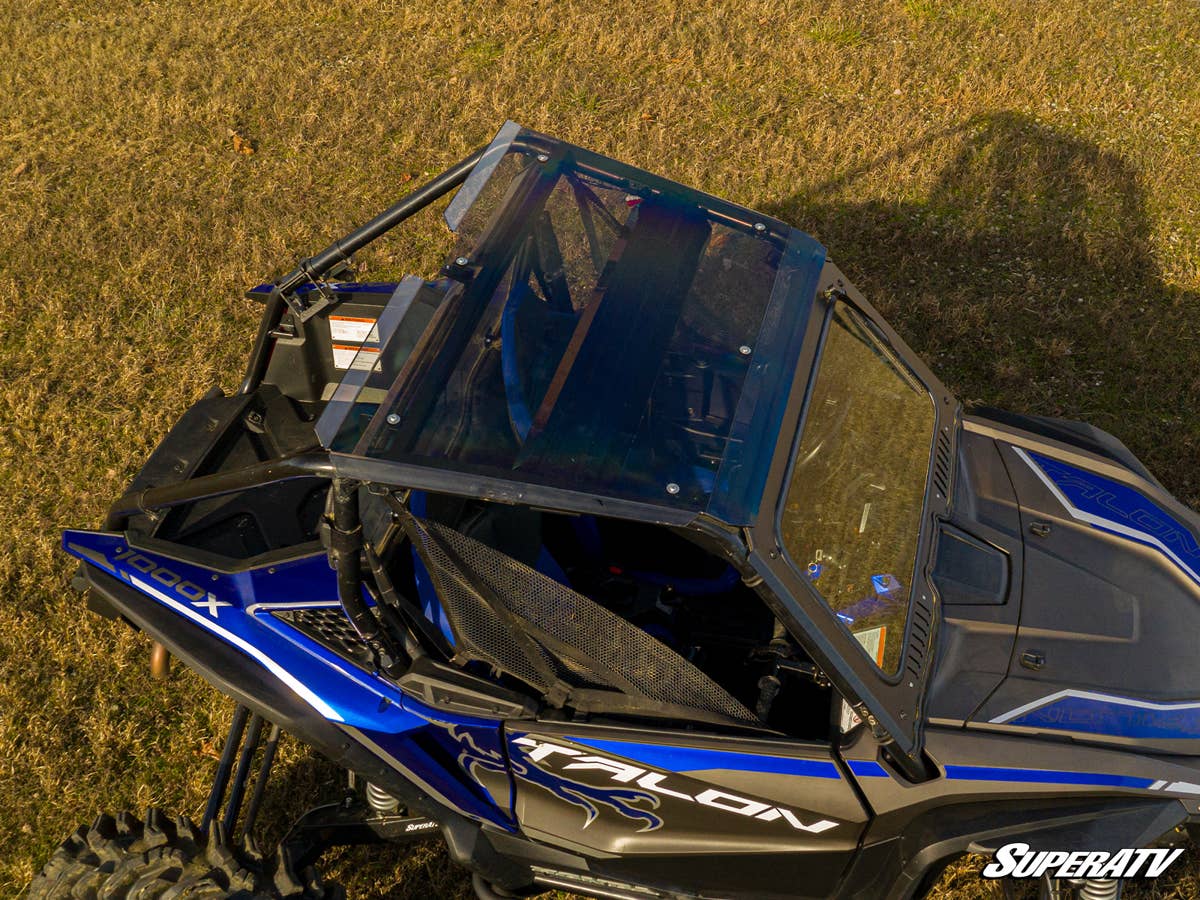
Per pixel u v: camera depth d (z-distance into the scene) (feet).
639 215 13.02
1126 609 12.60
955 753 10.97
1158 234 25.50
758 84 32.22
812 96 31.71
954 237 25.38
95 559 12.95
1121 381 21.72
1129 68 32.32
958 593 12.50
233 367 22.47
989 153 28.25
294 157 29.35
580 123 29.84
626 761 11.65
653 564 13.78
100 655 16.87
